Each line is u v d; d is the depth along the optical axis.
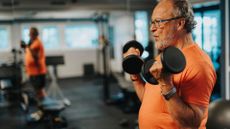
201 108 1.13
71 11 4.93
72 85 6.06
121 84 4.90
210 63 1.20
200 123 1.15
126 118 4.52
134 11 5.03
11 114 4.80
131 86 4.69
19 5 4.58
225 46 3.74
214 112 2.52
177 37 1.20
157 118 1.27
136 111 4.80
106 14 5.18
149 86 1.36
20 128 4.25
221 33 3.78
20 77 4.69
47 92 5.33
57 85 5.68
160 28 1.20
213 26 4.51
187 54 1.17
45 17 4.87
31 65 4.61
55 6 4.80
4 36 4.57
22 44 4.50
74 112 4.96
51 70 5.42
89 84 6.22
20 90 4.75
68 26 5.26
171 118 1.20
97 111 4.98
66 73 6.03
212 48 4.57
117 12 5.13
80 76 6.14
